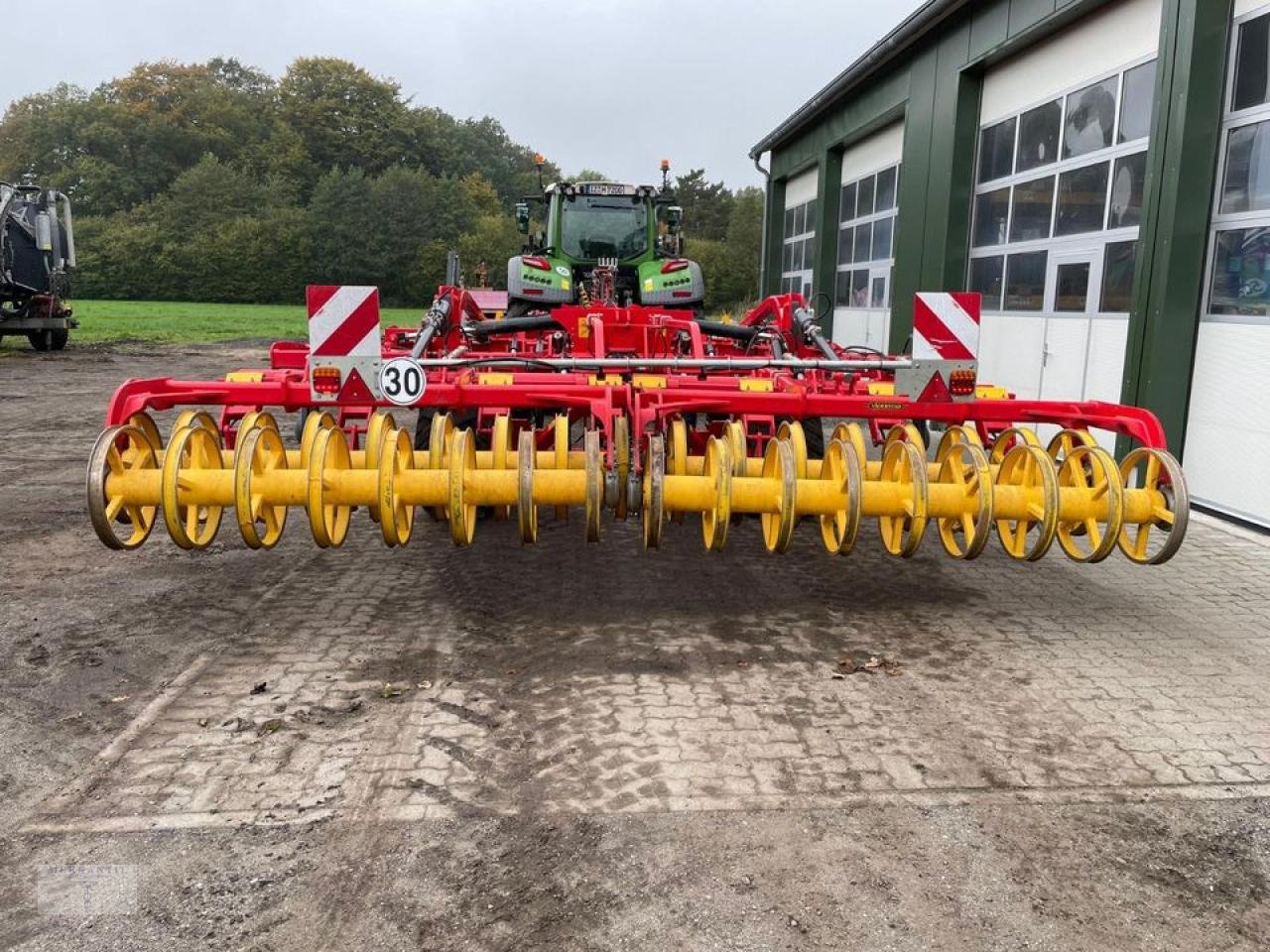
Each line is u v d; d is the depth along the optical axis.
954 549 4.47
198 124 83.25
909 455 4.16
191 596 5.05
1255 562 5.99
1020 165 10.55
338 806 3.04
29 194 21.22
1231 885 2.72
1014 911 2.59
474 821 2.97
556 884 2.68
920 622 4.81
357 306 4.42
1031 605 5.10
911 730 3.62
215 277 63.62
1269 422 6.88
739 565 5.74
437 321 6.90
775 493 4.13
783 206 20.39
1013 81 10.64
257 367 18.62
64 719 3.62
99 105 79.88
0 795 3.10
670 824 2.96
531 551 5.96
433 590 5.18
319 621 4.69
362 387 4.46
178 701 3.78
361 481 4.07
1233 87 7.24
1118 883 2.72
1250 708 3.85
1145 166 8.14
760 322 8.38
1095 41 9.05
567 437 4.28
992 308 11.20
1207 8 7.21
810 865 2.77
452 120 99.56
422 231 67.12
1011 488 4.25
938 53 11.95
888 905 2.60
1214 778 3.30
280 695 3.84
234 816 2.99
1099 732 3.62
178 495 3.94
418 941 2.45
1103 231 8.90
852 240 16.08
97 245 63.28
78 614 4.77
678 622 4.75
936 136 12.03
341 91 85.44
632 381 5.22
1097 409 4.84
